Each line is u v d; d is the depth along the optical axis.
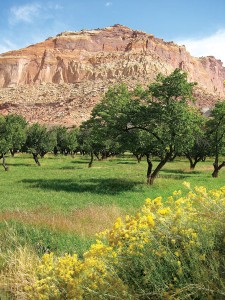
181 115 25.09
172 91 25.22
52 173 38.19
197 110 27.67
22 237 9.52
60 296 4.23
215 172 34.41
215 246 3.90
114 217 13.50
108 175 35.22
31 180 30.73
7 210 15.73
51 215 14.21
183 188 23.78
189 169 44.38
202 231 3.89
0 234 9.77
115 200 19.14
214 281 3.49
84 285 4.08
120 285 3.83
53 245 8.98
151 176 26.64
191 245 3.82
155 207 4.48
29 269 6.11
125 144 26.67
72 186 26.03
